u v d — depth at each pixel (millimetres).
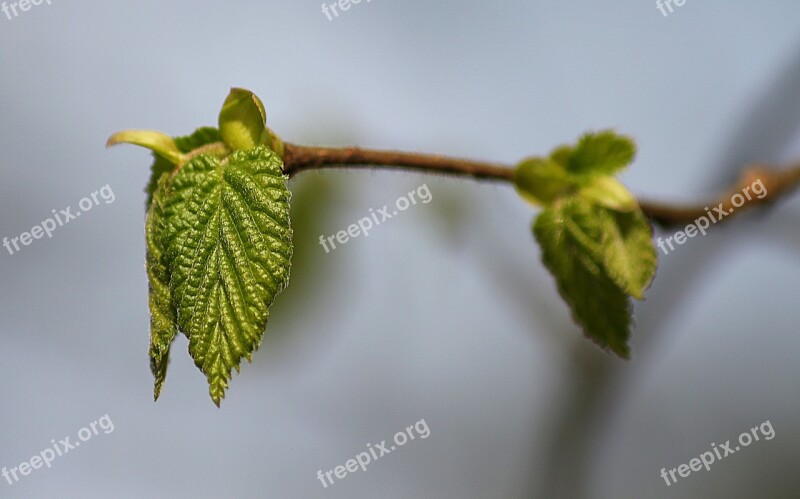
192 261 322
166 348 323
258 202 323
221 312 321
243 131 328
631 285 347
